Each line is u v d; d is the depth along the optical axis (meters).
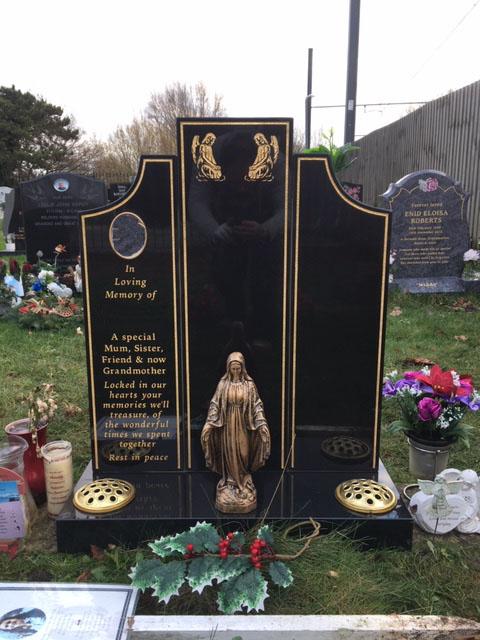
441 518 2.80
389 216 2.96
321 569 2.47
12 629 2.06
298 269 3.01
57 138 44.03
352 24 11.75
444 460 3.27
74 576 2.54
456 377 3.24
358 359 3.12
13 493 2.71
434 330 6.62
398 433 4.02
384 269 3.01
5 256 13.97
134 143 30.86
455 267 8.46
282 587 2.37
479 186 10.37
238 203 2.94
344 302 3.05
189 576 2.28
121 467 3.23
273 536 2.60
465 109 10.86
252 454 2.87
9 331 6.74
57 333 6.69
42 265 8.21
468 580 2.51
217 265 3.00
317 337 3.09
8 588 2.26
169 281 3.02
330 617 2.09
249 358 3.11
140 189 2.92
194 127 2.85
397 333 6.48
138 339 3.08
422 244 8.41
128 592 2.24
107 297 3.04
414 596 2.39
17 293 7.64
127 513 2.74
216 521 2.71
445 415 3.21
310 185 2.92
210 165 2.89
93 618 2.12
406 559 2.64
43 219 9.05
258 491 2.97
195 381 3.13
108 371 3.12
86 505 2.74
